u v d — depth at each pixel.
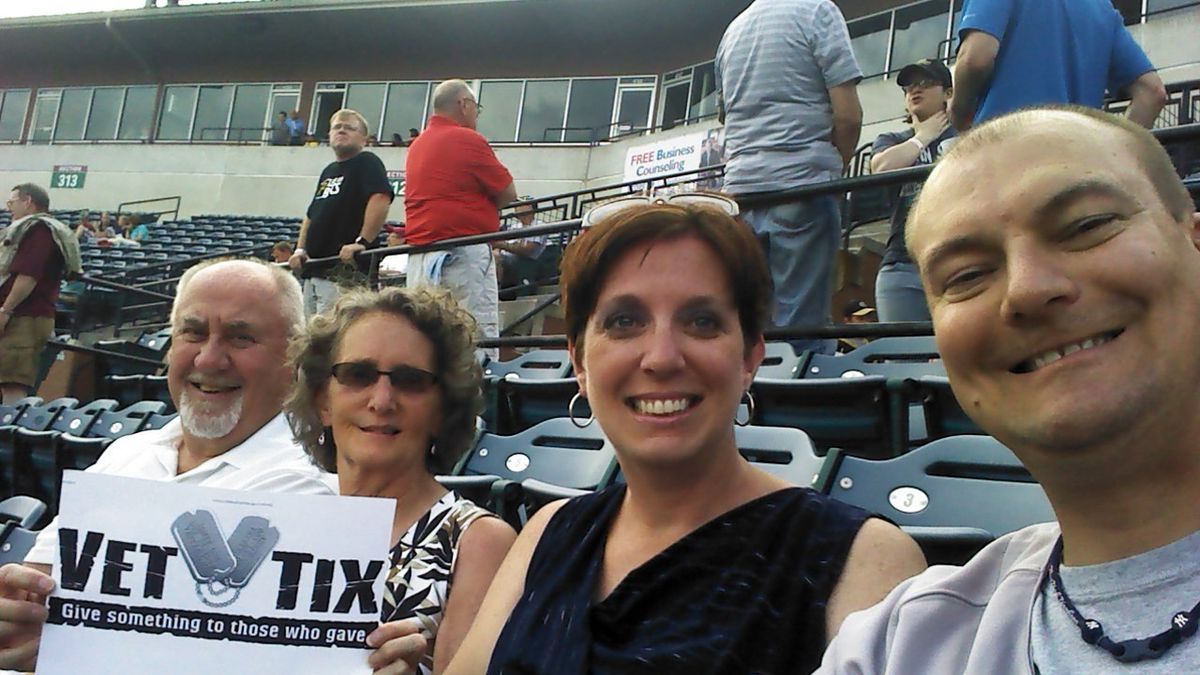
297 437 2.18
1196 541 0.92
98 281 6.59
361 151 5.70
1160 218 0.94
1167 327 0.91
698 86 16.53
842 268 6.06
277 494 1.62
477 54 18.56
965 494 2.01
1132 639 0.91
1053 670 0.96
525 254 8.73
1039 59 3.15
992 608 1.08
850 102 3.81
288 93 20.12
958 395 1.03
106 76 21.66
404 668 1.58
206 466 2.23
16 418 5.21
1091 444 0.92
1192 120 8.44
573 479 2.84
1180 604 0.91
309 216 5.76
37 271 5.79
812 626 1.33
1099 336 0.92
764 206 3.47
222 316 2.30
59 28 20.58
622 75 17.52
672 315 1.54
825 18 3.83
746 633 1.34
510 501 2.63
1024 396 0.95
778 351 3.92
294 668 1.56
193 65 20.86
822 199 3.69
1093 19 3.28
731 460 1.58
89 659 1.56
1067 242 0.94
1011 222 0.97
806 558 1.40
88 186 20.42
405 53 19.11
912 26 13.84
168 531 1.60
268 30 19.34
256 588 1.59
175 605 1.58
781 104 3.84
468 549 1.84
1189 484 0.93
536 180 17.09
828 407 3.00
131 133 21.11
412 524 1.94
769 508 1.49
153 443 2.42
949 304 1.02
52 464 4.16
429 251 4.96
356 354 2.01
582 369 1.73
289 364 2.19
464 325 2.12
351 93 19.62
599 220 1.69
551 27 17.42
